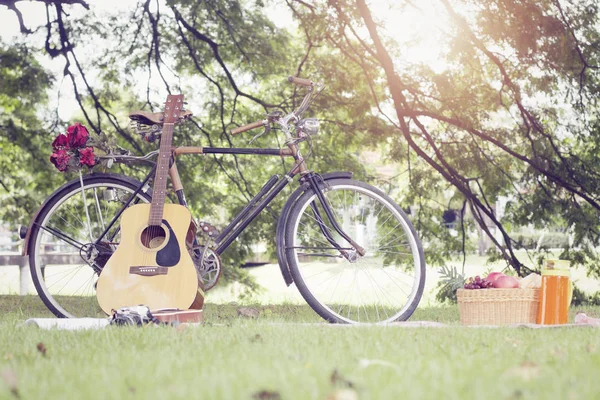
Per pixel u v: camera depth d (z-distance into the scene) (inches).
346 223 188.9
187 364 69.2
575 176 284.4
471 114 300.4
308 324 123.0
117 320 116.1
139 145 329.1
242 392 52.1
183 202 142.2
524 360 72.5
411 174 327.6
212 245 136.9
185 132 324.2
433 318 176.4
